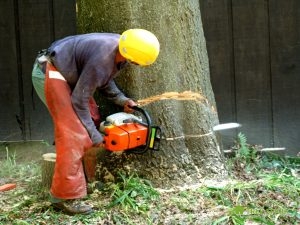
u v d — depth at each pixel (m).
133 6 5.95
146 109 6.00
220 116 8.39
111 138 5.48
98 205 5.69
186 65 6.16
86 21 6.12
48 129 8.41
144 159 6.03
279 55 8.38
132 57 5.27
